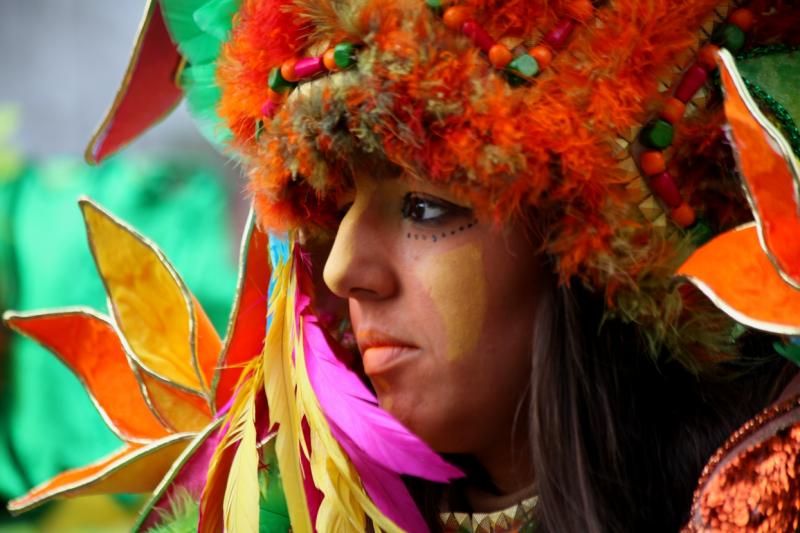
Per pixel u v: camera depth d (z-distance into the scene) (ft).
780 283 3.30
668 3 3.77
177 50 4.97
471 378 4.04
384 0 3.78
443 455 4.50
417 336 4.03
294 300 4.50
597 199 3.77
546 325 4.01
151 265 5.14
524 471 4.30
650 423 4.09
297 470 4.32
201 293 9.38
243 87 4.24
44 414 9.75
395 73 3.72
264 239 4.93
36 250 9.80
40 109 10.20
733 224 3.90
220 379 4.93
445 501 4.54
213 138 4.94
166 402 5.12
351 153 3.95
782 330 3.22
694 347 3.97
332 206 4.41
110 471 4.96
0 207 9.86
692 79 3.80
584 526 3.98
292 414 4.42
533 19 3.73
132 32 10.36
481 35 3.72
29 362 9.76
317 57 3.94
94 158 5.22
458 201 3.92
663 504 4.05
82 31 10.30
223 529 4.60
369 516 4.19
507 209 3.80
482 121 3.69
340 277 4.06
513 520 4.31
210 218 9.73
